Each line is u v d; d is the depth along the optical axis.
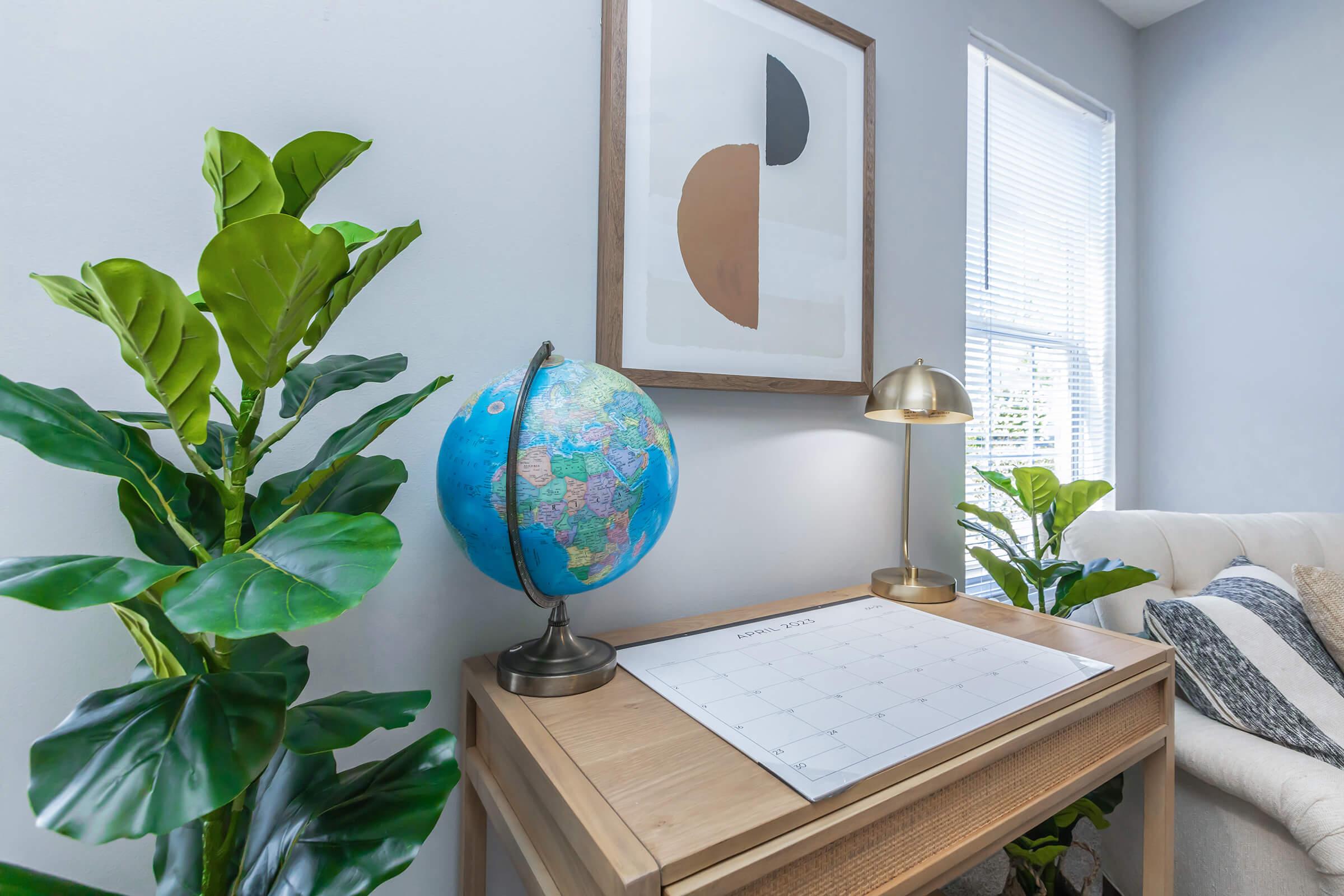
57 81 0.65
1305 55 1.87
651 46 1.01
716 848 0.45
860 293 1.27
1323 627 1.14
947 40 1.51
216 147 0.46
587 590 0.70
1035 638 0.93
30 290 0.64
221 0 0.73
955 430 1.50
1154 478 2.21
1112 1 2.07
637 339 1.00
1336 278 1.82
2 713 0.63
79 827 0.32
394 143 0.82
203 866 0.55
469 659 0.85
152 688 0.41
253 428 0.51
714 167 1.08
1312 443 1.86
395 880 0.81
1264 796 0.90
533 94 0.93
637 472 0.64
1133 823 1.13
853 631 0.96
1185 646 1.09
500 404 0.65
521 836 0.63
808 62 1.20
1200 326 2.09
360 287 0.54
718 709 0.67
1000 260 1.83
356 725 0.50
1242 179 2.00
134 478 0.44
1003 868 1.39
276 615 0.33
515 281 0.91
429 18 0.85
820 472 1.25
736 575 1.13
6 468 0.64
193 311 0.40
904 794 0.55
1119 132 2.16
